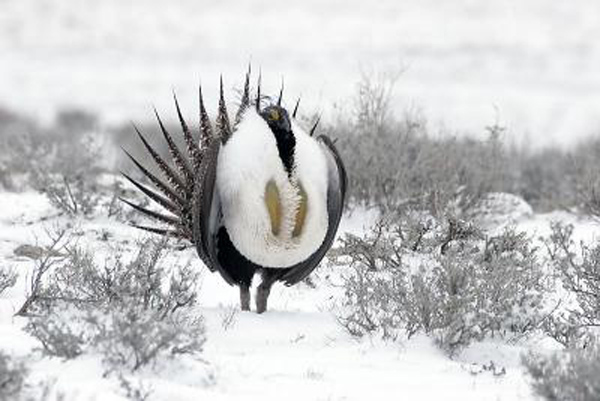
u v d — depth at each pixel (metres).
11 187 25.97
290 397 12.10
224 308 16.59
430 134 30.36
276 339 15.18
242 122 15.61
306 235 15.61
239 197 15.23
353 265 19.53
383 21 142.38
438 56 108.25
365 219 23.38
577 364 12.11
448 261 15.94
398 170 23.98
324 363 13.79
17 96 79.69
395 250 19.22
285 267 15.98
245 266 16.17
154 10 153.38
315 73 91.44
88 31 129.88
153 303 15.16
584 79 92.88
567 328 15.57
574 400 11.78
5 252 19.66
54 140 34.75
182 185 16.53
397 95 64.62
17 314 14.73
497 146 27.72
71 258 16.80
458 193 23.50
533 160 33.19
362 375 13.33
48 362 12.30
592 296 16.75
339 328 15.77
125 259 19.14
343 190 16.38
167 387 11.55
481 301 15.52
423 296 15.19
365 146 24.59
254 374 12.98
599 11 148.00
